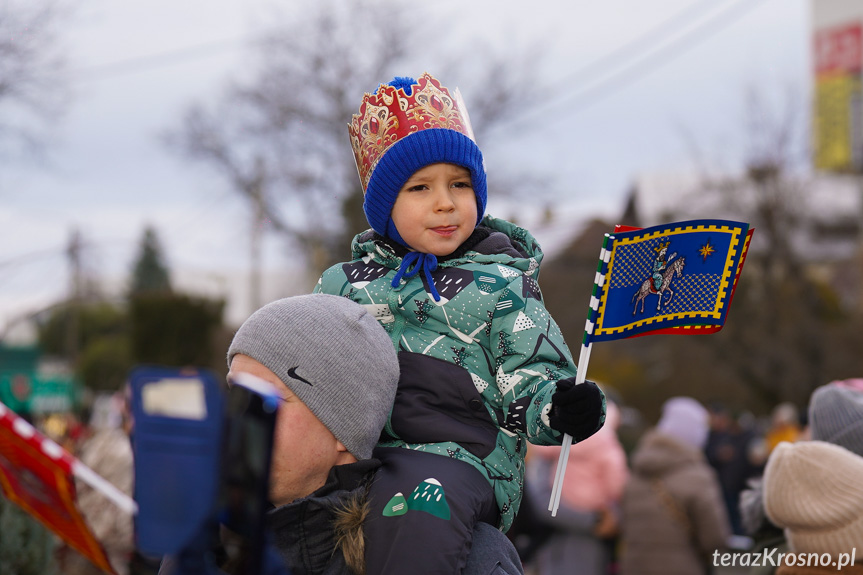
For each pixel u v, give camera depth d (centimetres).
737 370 2142
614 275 187
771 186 2112
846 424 259
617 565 580
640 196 2347
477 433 194
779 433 1053
